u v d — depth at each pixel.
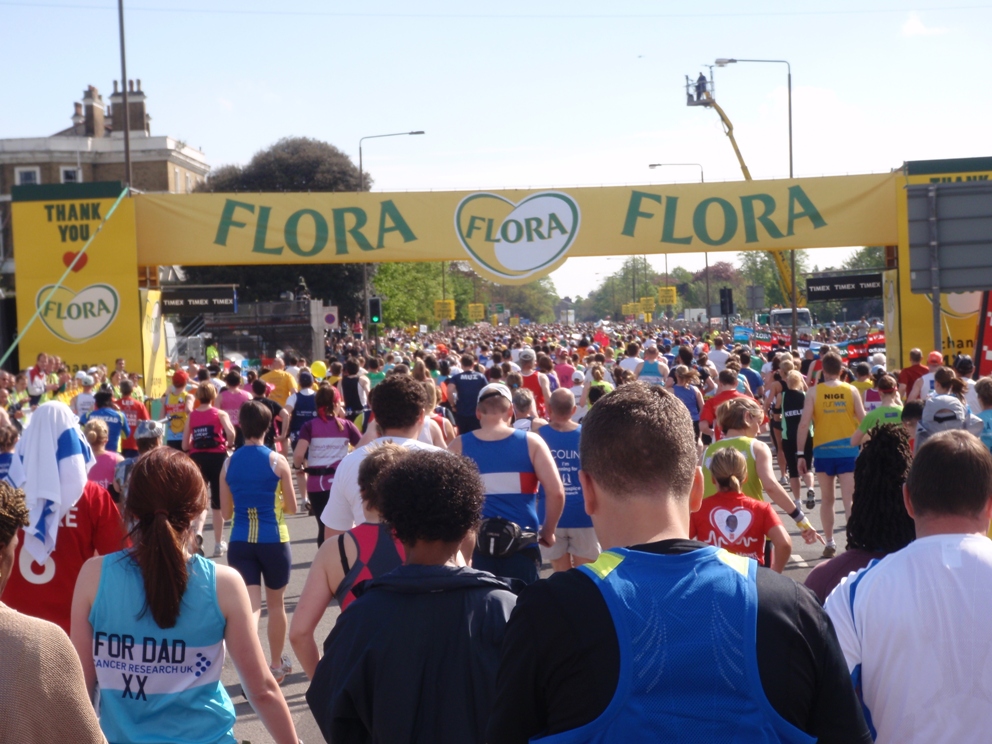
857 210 17.89
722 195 18.02
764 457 6.34
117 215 17.53
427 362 18.22
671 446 2.05
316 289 52.50
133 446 12.81
